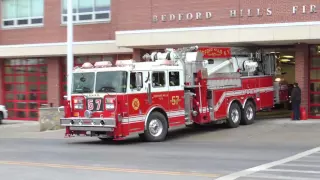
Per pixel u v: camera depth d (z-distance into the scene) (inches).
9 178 355.6
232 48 767.1
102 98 590.6
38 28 1147.3
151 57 692.7
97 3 1071.0
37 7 1152.8
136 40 915.4
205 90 694.5
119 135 578.9
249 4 838.5
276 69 886.4
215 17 870.4
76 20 1090.7
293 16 801.6
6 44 1189.7
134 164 418.0
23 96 1187.3
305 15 791.1
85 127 599.5
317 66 856.3
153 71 621.0
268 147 527.5
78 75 614.9
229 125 746.2
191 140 622.8
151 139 614.9
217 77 722.2
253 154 470.3
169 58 671.8
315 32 762.8
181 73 665.6
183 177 347.9
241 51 798.5
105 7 1063.0
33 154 504.7
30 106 1177.4
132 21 950.4
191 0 892.6
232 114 748.6
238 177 344.2
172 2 909.2
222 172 366.6
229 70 752.3
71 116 616.1
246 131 698.2
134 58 973.2
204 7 880.3
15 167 409.7
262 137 626.2
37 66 1165.1
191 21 892.0
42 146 590.6
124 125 581.6
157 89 625.6
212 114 705.6
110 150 530.9
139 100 601.0
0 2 1194.6
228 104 738.8
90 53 1051.9
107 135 589.3
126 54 1053.2
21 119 1189.7
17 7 1176.8
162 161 433.1
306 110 848.9
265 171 369.4
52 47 1090.1
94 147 567.5
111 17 1050.7
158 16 924.0
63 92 1135.0
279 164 404.8
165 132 631.2
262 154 469.7
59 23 1120.2
